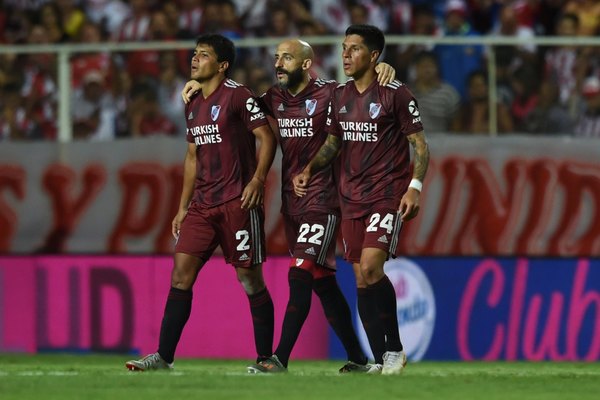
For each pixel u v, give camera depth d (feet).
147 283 127.03
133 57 129.29
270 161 84.33
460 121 125.18
